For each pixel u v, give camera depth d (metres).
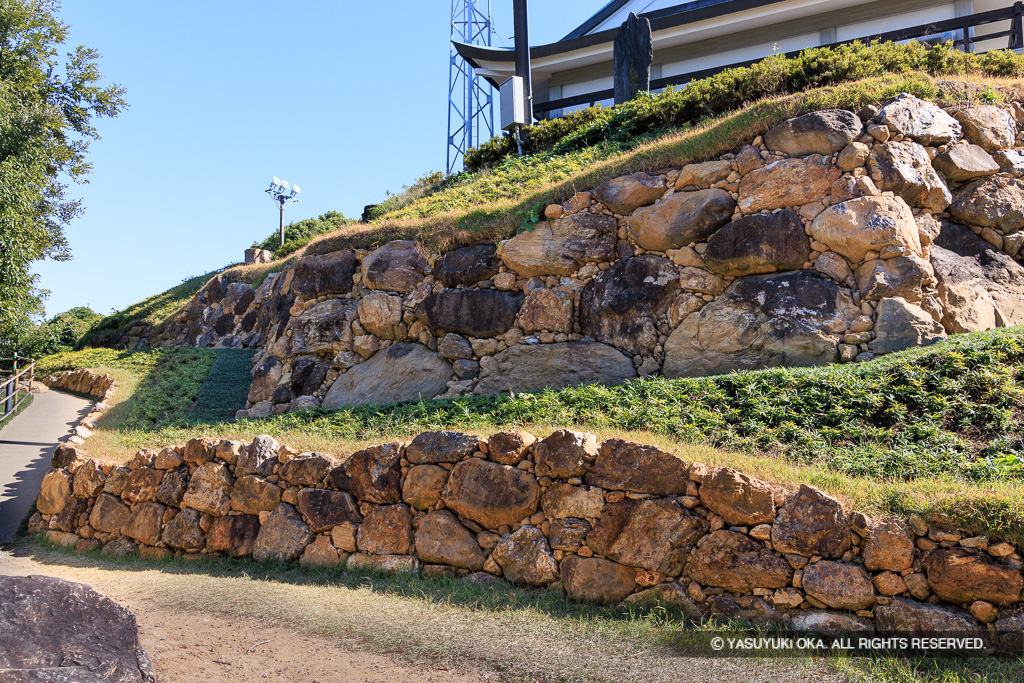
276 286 22.59
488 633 5.38
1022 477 6.34
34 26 23.91
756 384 8.99
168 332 28.69
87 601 4.38
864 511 5.61
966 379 8.02
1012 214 11.84
